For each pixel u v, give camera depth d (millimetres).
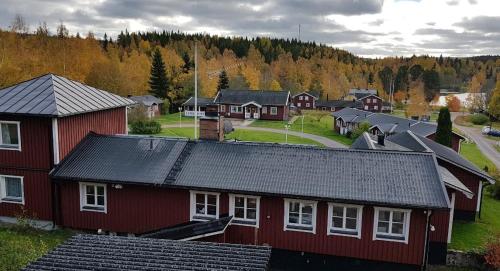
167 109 86438
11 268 15211
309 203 17703
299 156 19844
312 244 17812
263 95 80125
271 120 77750
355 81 155750
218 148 20922
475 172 24219
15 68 52500
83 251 11633
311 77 135250
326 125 73562
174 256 11359
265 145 20906
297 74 131500
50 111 19781
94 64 75688
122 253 11523
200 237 16766
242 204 18484
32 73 57719
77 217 20391
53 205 20797
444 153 26188
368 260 17391
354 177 18094
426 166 18516
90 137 22547
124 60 97562
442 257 18906
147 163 20062
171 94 93562
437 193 16797
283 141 53844
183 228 17672
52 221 21000
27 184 21125
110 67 76562
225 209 18547
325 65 151375
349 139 58031
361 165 18859
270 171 18891
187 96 93062
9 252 16719
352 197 16812
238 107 79438
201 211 19094
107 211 19969
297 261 18188
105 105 23844
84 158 20781
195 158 20219
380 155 19438
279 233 18094
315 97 106750
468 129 87375
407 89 157250
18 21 66750
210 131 22219
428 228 16578
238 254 11586
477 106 115188
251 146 20891
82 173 19594
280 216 17984
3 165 21297
